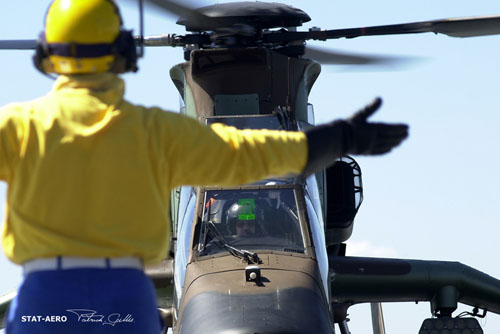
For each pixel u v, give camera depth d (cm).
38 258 869
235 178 878
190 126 886
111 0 919
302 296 2617
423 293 3575
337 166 3559
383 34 3275
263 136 880
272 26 3481
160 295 3312
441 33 3083
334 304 3500
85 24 892
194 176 882
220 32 3425
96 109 875
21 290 876
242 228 2936
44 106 877
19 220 862
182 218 3088
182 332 2567
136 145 869
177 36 3484
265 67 3381
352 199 3559
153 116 883
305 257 2845
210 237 2919
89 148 860
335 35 3359
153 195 873
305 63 3503
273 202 2992
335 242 3603
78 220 858
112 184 861
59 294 863
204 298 2630
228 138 878
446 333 3441
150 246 877
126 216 866
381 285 3544
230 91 3403
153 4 2314
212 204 2998
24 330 865
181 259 2914
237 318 2500
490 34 3031
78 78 899
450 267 3591
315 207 3100
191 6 2331
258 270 2684
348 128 905
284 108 3294
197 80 3438
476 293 3584
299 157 884
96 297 866
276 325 2466
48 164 858
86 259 866
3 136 866
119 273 872
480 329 3434
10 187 878
